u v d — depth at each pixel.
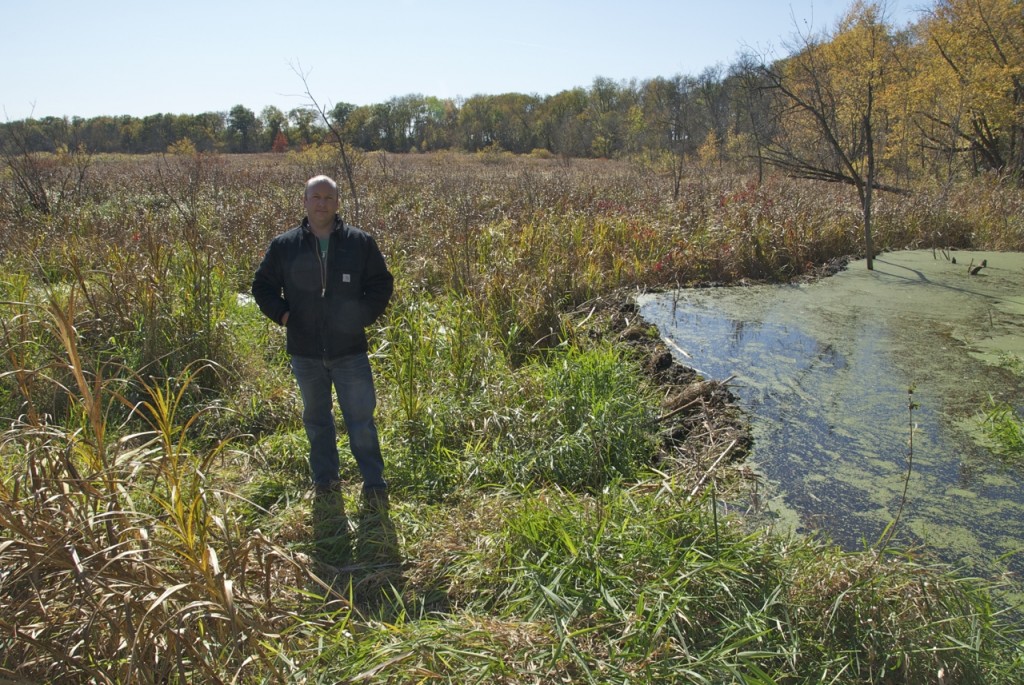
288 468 4.19
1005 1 19.45
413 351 5.14
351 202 12.45
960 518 3.78
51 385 4.62
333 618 2.83
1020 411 5.02
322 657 2.49
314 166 20.39
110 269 6.04
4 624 2.27
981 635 2.65
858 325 7.17
